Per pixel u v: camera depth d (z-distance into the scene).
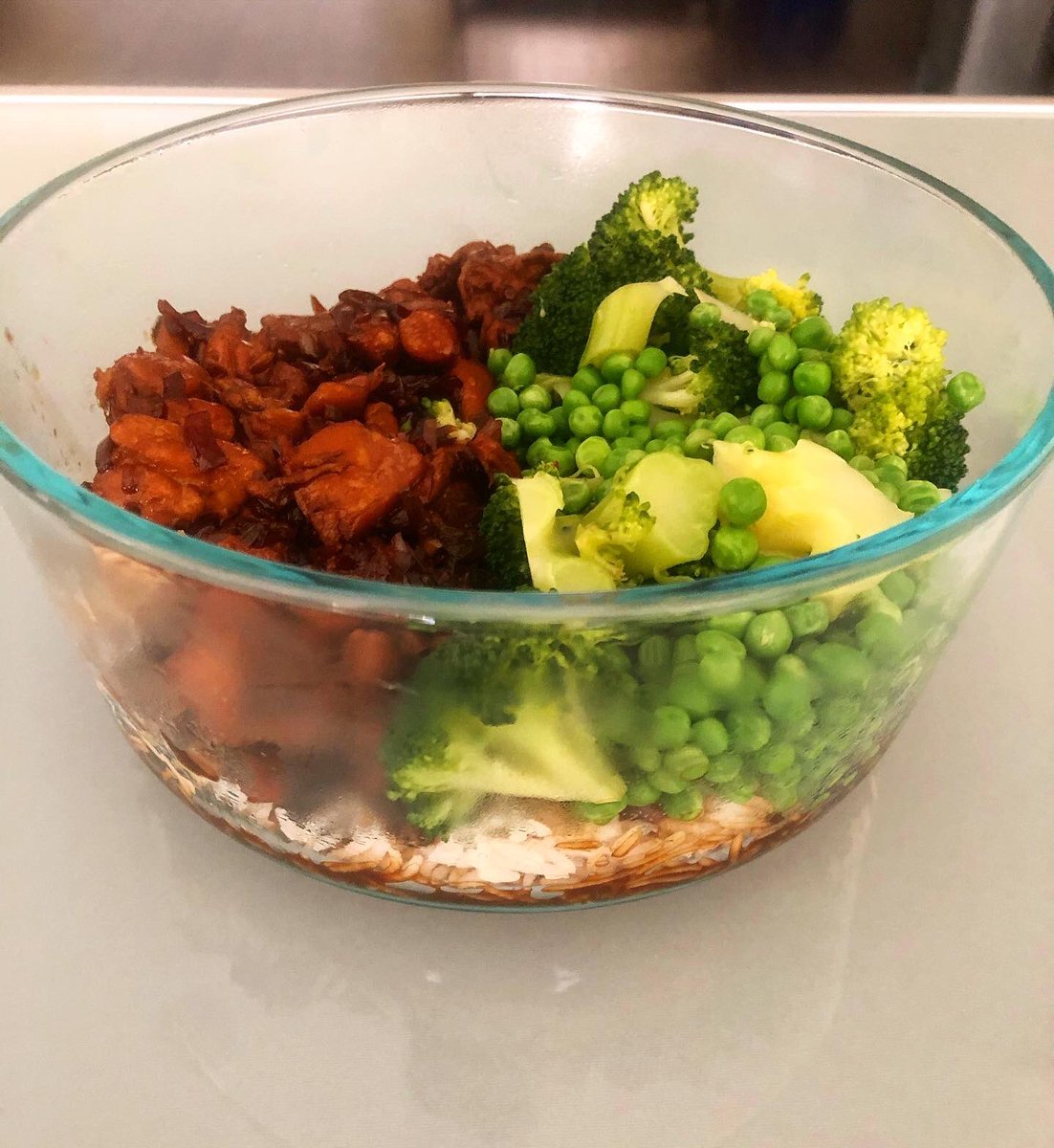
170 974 0.21
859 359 0.26
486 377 0.30
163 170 0.28
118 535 0.16
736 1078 0.19
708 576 0.21
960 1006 0.21
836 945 0.22
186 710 0.19
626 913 0.22
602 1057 0.20
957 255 0.25
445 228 0.33
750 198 0.31
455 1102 0.19
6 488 0.18
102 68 0.45
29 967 0.21
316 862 0.21
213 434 0.23
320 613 0.16
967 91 0.44
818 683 0.17
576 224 0.33
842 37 0.51
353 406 0.26
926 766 0.25
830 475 0.21
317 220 0.32
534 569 0.21
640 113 0.31
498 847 0.19
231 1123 0.19
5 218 0.24
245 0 0.52
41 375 0.25
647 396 0.29
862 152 0.27
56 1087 0.19
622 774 0.18
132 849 0.23
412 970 0.21
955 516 0.16
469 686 0.16
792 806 0.20
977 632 0.28
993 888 0.23
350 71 0.47
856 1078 0.19
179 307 0.30
